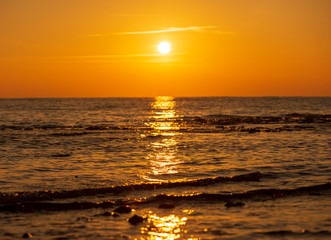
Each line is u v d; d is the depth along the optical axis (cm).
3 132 4122
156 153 2720
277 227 1166
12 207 1348
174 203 1435
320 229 1143
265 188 1622
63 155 2589
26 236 1077
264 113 9169
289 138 3616
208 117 7481
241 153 2691
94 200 1459
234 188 1636
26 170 2044
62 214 1300
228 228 1162
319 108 12344
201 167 2145
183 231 1139
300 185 1680
